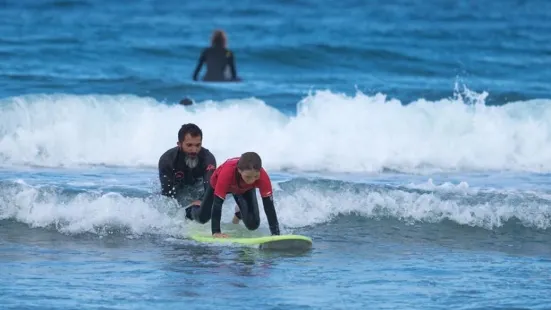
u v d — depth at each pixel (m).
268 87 67.06
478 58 83.50
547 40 95.88
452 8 125.06
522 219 36.88
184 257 31.16
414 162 46.62
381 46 87.62
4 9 108.69
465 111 49.88
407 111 48.91
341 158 46.06
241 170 31.17
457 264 31.16
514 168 46.88
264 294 26.94
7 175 40.25
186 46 83.69
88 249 32.03
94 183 39.12
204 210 33.19
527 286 28.42
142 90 62.84
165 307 25.53
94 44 83.75
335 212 36.78
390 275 29.47
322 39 92.44
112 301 25.98
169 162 34.59
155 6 119.06
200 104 49.56
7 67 69.56
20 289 26.88
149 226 34.50
